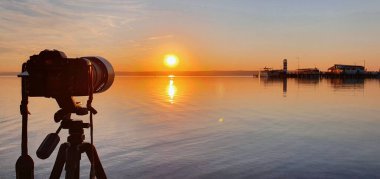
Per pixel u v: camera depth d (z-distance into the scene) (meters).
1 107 25.53
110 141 12.89
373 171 8.76
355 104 28.94
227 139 13.28
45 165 9.34
